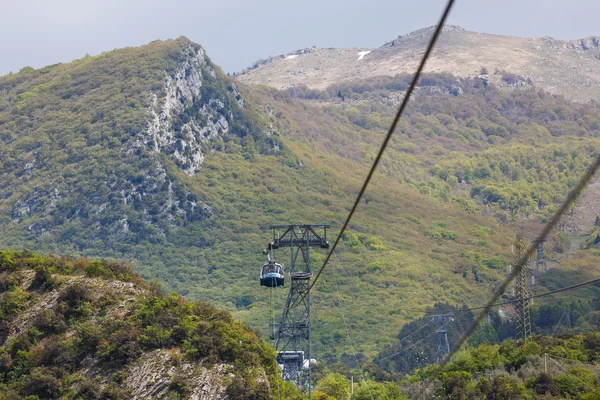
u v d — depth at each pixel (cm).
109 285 16862
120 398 14025
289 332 19312
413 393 19738
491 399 17100
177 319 15588
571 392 17012
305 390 18462
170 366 14462
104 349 15012
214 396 13888
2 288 16950
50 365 15012
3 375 14962
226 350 14762
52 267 17525
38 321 15875
